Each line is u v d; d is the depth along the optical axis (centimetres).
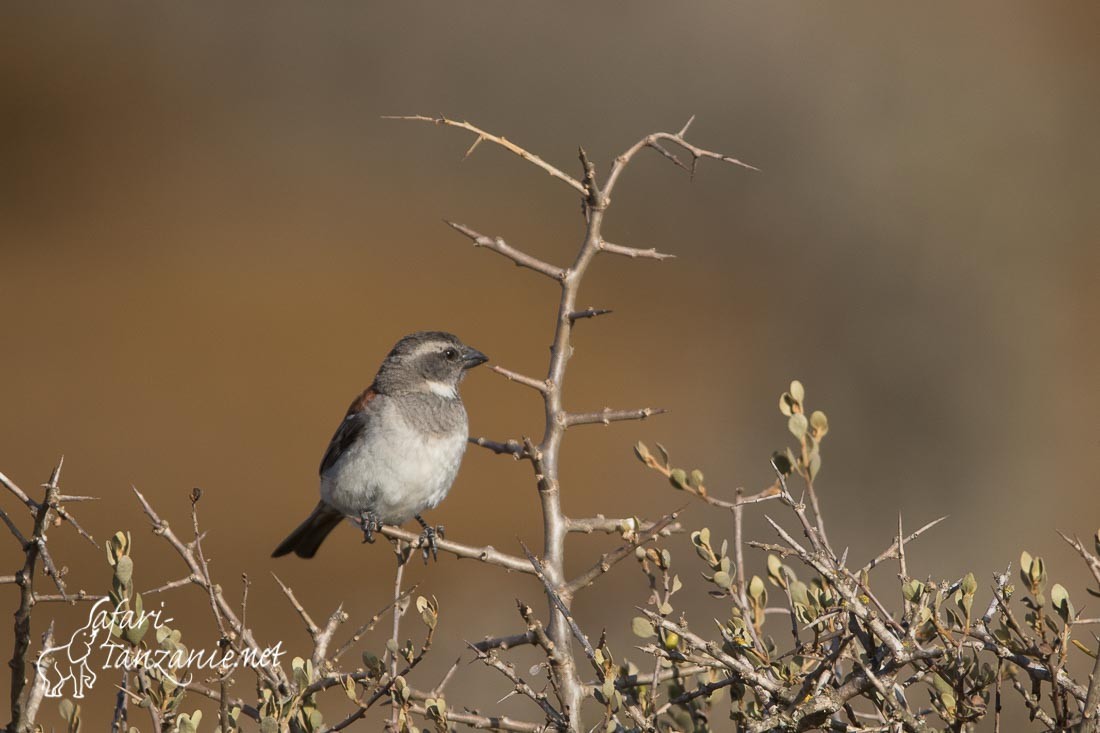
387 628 1308
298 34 3231
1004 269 1414
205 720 780
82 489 1873
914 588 419
